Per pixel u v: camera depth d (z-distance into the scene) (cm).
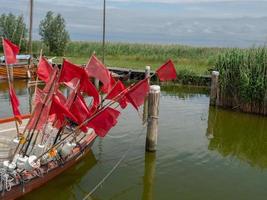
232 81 2509
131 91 1288
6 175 1027
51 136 1361
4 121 1513
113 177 1378
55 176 1264
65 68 1206
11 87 1181
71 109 1264
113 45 5500
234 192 1319
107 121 1219
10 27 4072
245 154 1722
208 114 2406
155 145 1616
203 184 1367
